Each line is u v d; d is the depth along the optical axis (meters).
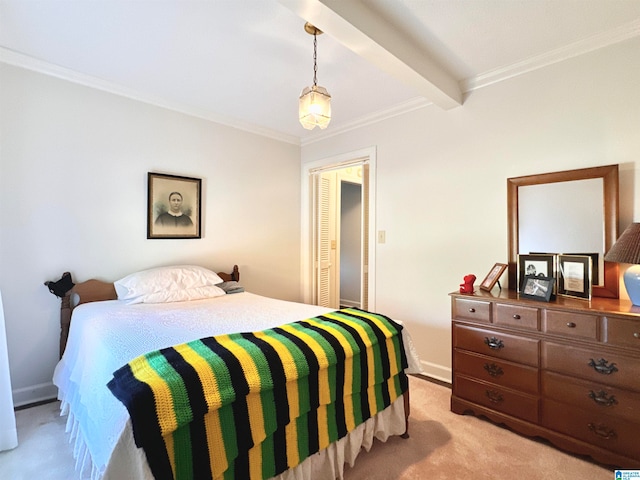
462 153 2.53
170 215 2.85
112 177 2.55
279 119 3.26
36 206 2.23
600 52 1.93
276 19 1.75
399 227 2.94
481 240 2.44
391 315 2.99
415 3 1.63
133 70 2.31
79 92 2.39
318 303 3.94
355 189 5.38
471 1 1.61
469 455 1.70
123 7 1.66
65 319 2.30
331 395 1.46
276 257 3.68
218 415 1.12
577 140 2.02
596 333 1.59
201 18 1.74
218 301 2.52
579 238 1.99
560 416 1.71
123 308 2.18
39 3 1.62
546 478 1.52
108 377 1.24
